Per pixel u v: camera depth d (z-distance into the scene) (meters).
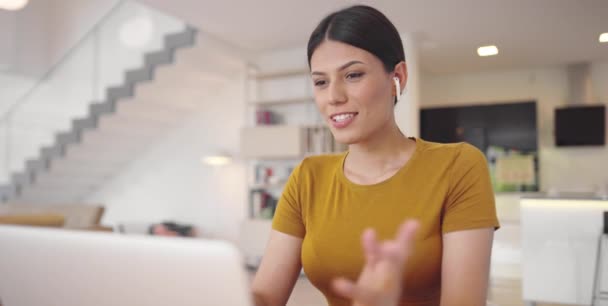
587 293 3.62
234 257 0.49
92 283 0.57
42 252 0.60
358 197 0.96
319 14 5.14
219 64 6.57
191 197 7.16
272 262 1.05
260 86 6.61
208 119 7.10
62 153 6.75
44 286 0.61
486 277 0.85
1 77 7.30
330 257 0.96
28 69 7.72
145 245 0.53
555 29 5.29
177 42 6.02
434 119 6.91
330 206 0.99
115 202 7.72
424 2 4.61
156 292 0.53
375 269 0.52
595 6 4.62
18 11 7.64
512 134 6.51
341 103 0.90
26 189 7.06
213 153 6.73
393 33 0.93
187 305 0.52
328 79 0.91
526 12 4.81
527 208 3.85
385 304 0.51
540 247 3.79
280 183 5.97
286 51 6.50
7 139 7.23
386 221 0.93
